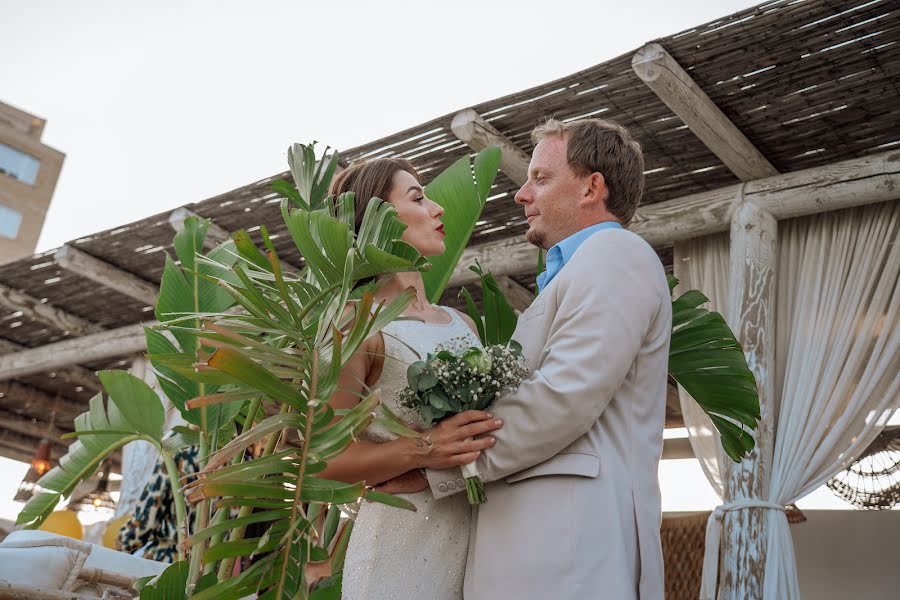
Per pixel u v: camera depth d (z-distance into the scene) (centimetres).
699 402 228
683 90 446
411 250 151
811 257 519
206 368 134
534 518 141
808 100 462
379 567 154
